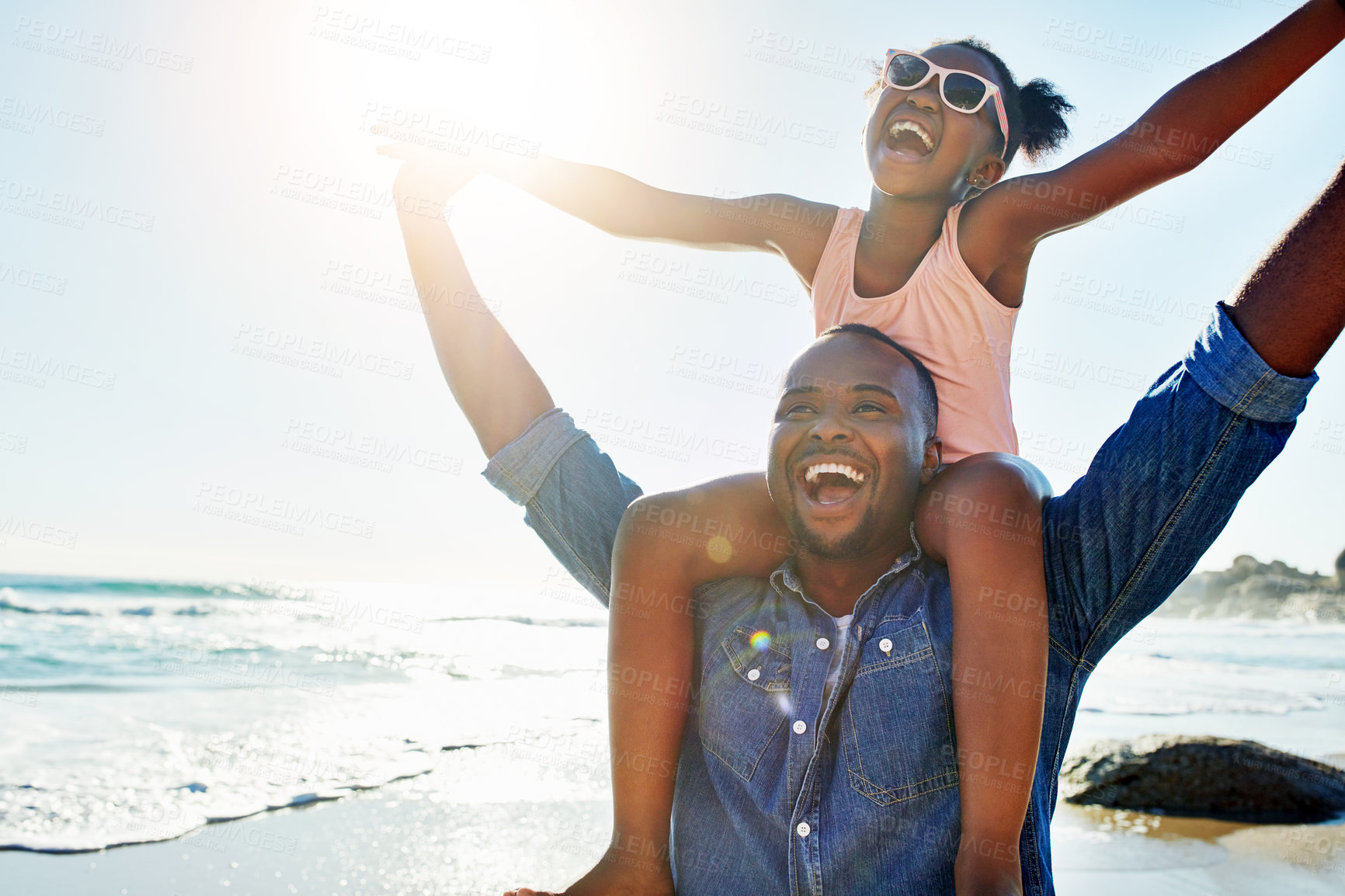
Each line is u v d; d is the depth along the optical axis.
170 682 9.55
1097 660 2.21
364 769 6.07
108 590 17.08
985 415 2.80
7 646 11.87
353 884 3.97
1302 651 17.47
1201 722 9.79
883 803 1.95
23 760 6.04
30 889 3.69
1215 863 5.41
